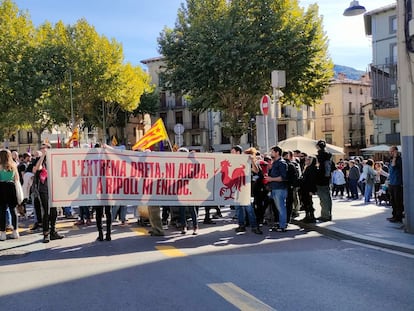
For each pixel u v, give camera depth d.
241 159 9.80
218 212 12.57
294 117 57.94
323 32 25.83
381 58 42.75
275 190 10.03
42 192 9.06
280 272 6.43
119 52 39.41
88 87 38.88
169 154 9.45
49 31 37.62
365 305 5.02
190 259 7.29
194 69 25.16
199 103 28.00
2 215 9.25
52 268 6.86
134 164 9.24
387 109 36.50
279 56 24.02
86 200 8.96
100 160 9.02
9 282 6.14
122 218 11.09
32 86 33.91
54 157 8.85
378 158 44.47
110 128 59.47
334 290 5.56
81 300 5.29
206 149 60.25
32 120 41.06
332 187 22.83
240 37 24.02
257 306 4.96
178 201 9.52
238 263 6.99
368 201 17.27
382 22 42.59
